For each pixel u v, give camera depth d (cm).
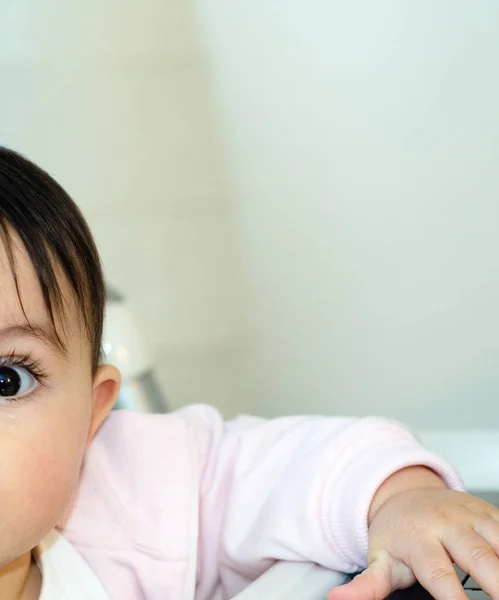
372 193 105
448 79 100
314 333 111
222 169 110
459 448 89
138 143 112
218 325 114
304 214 108
